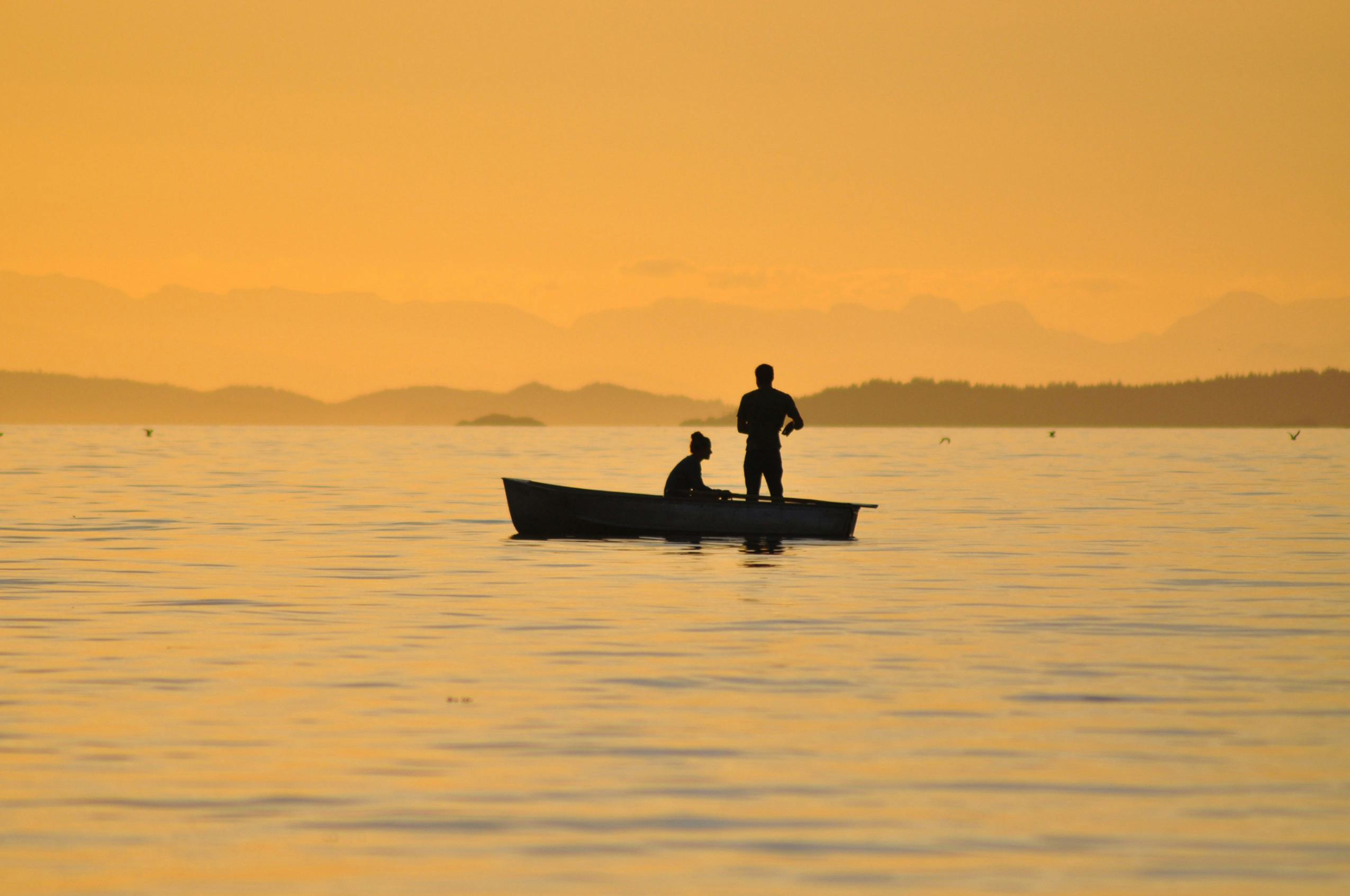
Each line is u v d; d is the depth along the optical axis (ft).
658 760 123.65
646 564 277.03
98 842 101.81
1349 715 141.69
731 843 102.06
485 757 124.36
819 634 190.70
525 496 339.57
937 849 100.89
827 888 93.50
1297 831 105.09
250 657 172.14
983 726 136.36
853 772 120.26
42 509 441.27
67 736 131.03
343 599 225.97
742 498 330.75
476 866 97.19
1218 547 319.47
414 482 642.22
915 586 242.99
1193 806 111.24
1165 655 174.91
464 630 193.57
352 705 144.87
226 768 120.67
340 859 98.43
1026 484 636.89
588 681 157.69
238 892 92.27
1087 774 119.85
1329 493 560.20
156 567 272.92
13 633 190.60
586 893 92.27
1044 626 198.29
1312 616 208.44
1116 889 93.50
